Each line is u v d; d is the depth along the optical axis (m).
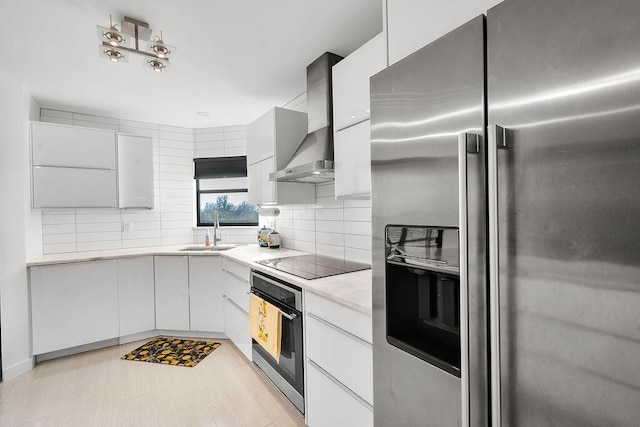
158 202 3.82
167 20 1.85
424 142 0.96
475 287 0.82
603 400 0.60
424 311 1.11
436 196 0.92
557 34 0.65
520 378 0.73
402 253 1.06
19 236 2.55
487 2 0.92
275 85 2.78
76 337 2.81
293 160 2.43
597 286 0.60
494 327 0.74
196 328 3.15
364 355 1.35
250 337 2.52
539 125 0.68
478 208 0.81
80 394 2.22
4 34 1.94
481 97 0.80
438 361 0.94
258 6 1.74
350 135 1.86
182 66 2.41
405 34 1.18
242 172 3.95
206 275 3.13
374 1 1.72
